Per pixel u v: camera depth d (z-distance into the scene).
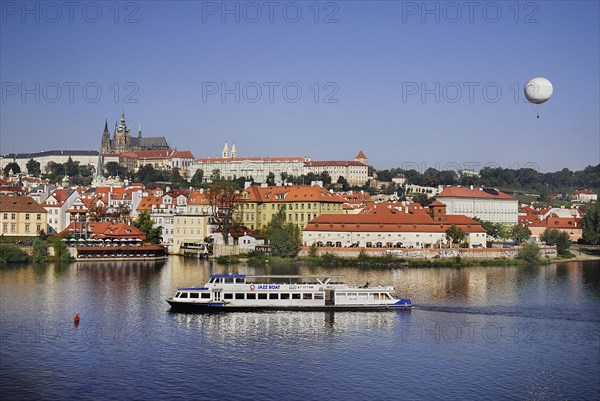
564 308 169.12
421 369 120.06
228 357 125.31
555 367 122.12
